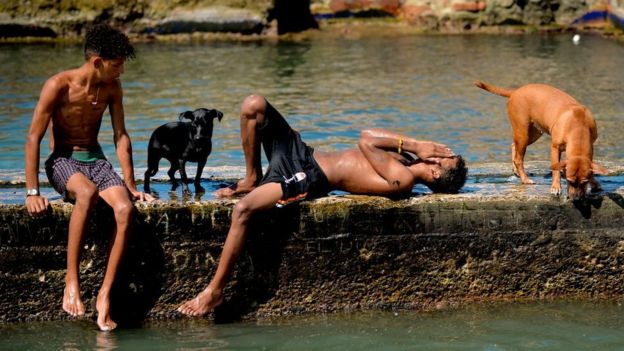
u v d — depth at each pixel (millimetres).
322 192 8164
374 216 8062
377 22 29953
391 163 8125
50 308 7891
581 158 8156
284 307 8156
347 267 8148
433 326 7910
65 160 7809
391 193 8141
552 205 8242
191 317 8008
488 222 8203
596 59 22625
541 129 9195
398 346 7500
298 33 28781
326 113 16062
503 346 7480
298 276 8109
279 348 7430
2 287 7781
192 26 27922
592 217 8289
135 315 7980
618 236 8328
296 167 8000
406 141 8211
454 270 8273
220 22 27922
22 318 7867
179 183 9148
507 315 8133
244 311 8109
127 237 7559
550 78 19781
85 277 7848
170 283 7969
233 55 23891
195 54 24062
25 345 7422
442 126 15039
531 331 7773
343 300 8211
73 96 7734
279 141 8180
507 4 29500
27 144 7637
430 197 8164
